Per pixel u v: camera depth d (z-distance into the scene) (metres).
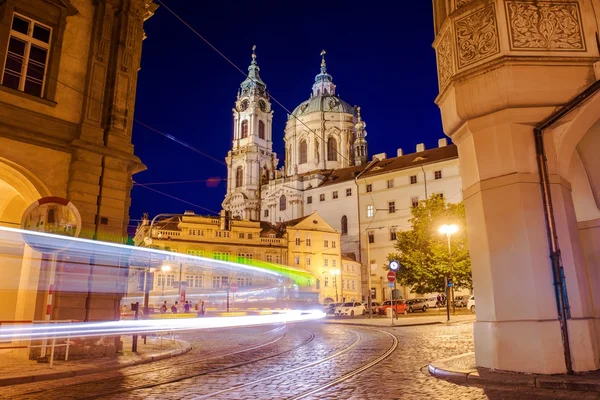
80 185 13.10
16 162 12.34
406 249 41.31
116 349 13.02
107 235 13.43
